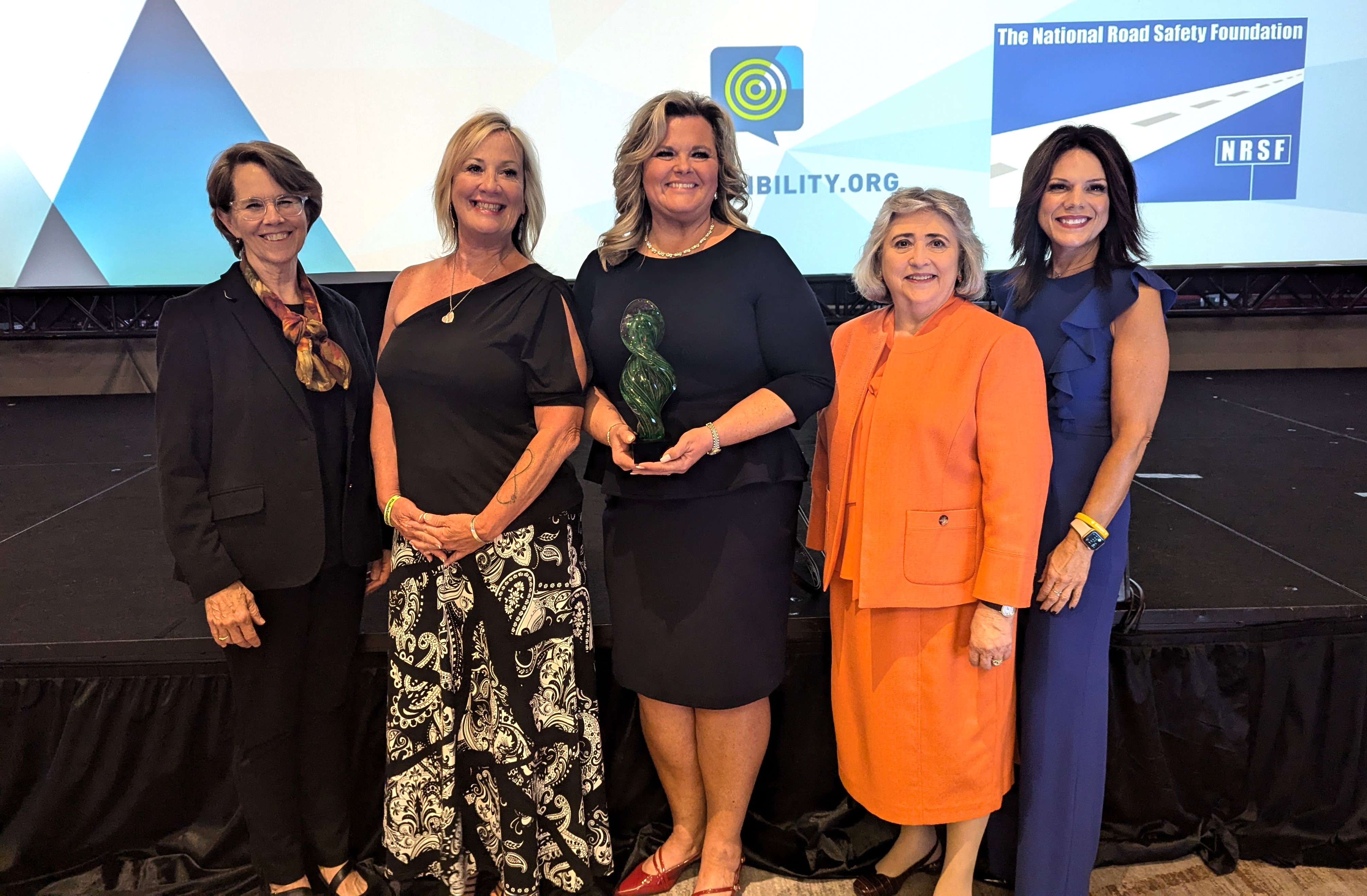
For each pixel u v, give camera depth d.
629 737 1.93
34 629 2.04
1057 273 1.58
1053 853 1.59
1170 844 1.88
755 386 1.52
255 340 1.45
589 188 5.14
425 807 1.57
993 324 1.45
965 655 1.51
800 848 1.89
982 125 5.11
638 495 1.54
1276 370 5.88
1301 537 2.59
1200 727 1.90
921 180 5.17
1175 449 3.89
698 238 1.53
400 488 1.53
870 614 1.54
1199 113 5.12
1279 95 5.11
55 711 1.87
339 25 4.95
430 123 5.05
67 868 1.87
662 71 5.00
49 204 5.33
